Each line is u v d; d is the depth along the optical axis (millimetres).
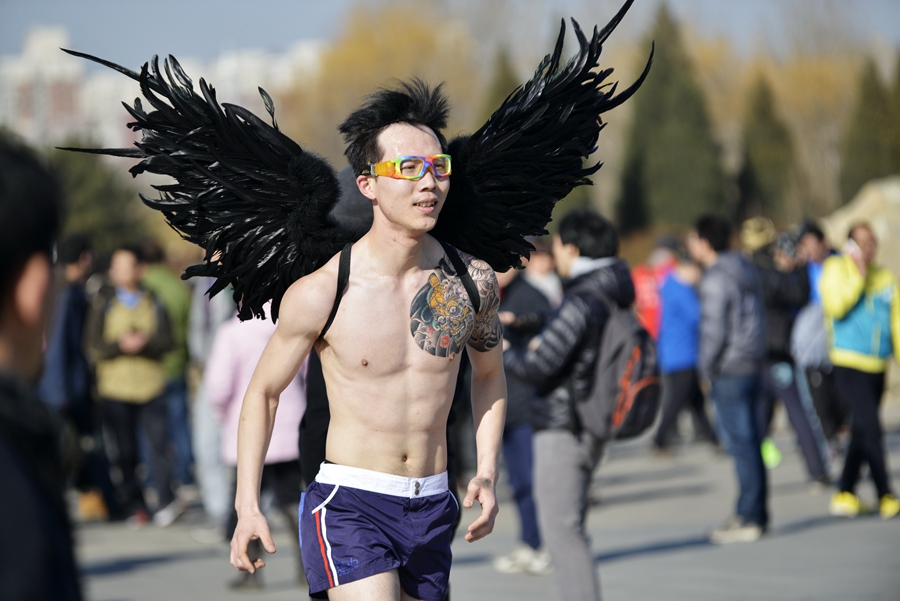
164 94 7875
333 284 7520
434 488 7832
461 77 146750
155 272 24859
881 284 19734
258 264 8000
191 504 25469
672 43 120750
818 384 25719
